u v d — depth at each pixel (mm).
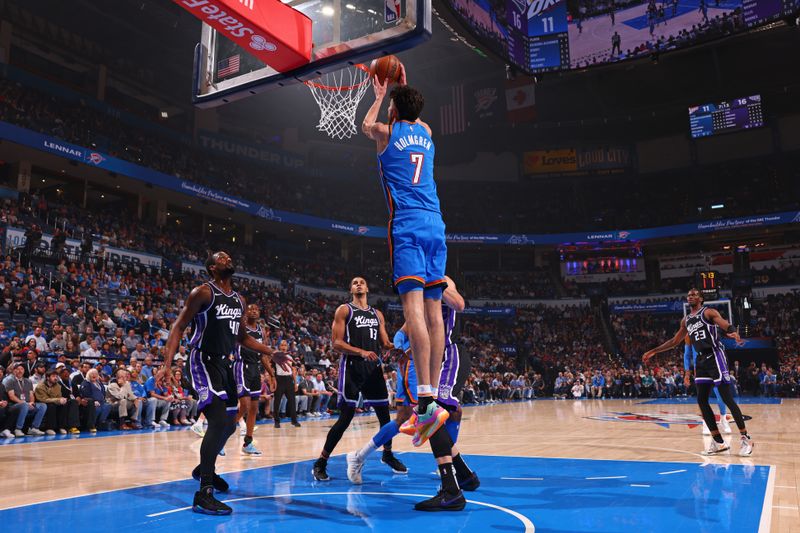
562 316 33938
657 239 34094
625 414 13320
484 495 3889
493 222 36562
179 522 3174
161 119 29141
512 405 19656
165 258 22703
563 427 10070
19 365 9320
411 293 2949
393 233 3061
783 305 30266
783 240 33375
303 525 3082
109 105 25688
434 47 27797
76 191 24625
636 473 4770
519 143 37156
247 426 6445
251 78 5438
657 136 36812
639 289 34125
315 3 5148
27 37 24031
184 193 25234
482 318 34031
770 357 22938
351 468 4477
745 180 35031
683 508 3385
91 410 9875
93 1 22750
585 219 36812
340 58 4973
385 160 3188
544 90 31203
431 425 2947
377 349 5105
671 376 23984
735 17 18516
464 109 32281
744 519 3082
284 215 29656
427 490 4160
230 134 31844
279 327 19641
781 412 12898
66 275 16812
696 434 8320
